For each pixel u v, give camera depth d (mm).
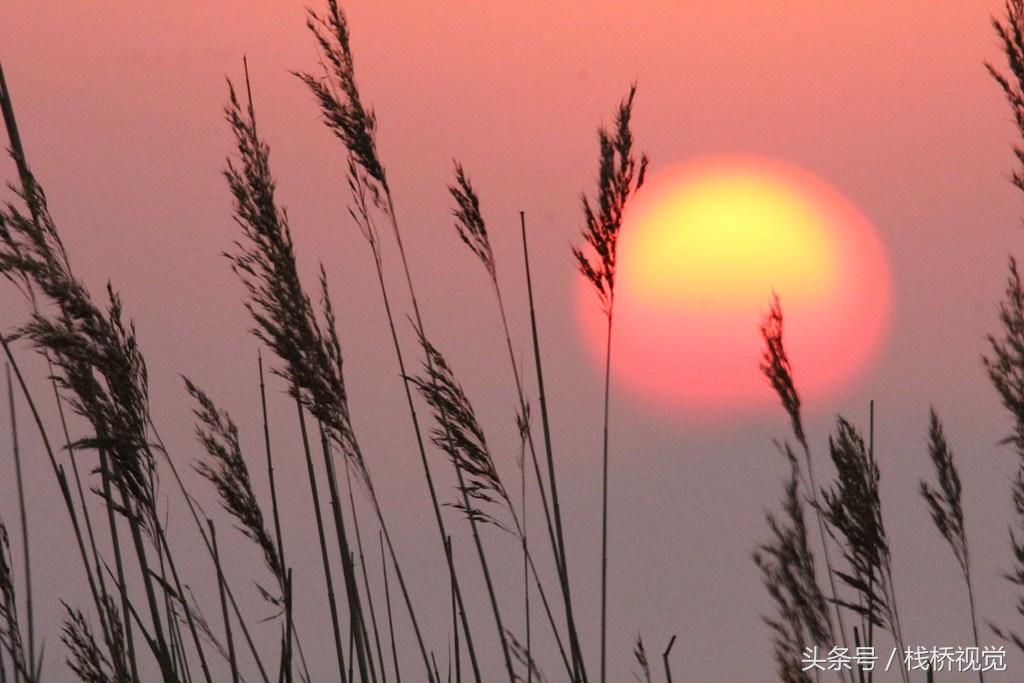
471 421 13750
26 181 12945
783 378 10914
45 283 12273
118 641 13672
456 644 14297
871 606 11555
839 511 11477
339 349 12664
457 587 14383
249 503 13055
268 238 12359
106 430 12820
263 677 13422
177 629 13742
